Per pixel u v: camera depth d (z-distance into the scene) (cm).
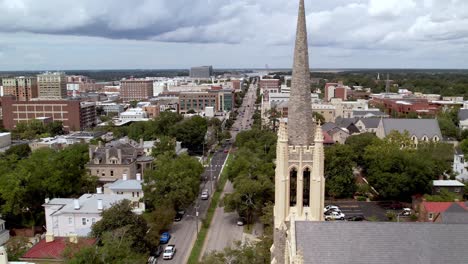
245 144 18450
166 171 12312
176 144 19462
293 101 4922
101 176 14412
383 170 12988
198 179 13488
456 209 9581
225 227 11350
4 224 10381
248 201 11169
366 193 13788
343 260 4009
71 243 7562
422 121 18588
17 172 11225
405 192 12888
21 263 6297
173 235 10838
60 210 9781
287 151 4900
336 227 4175
